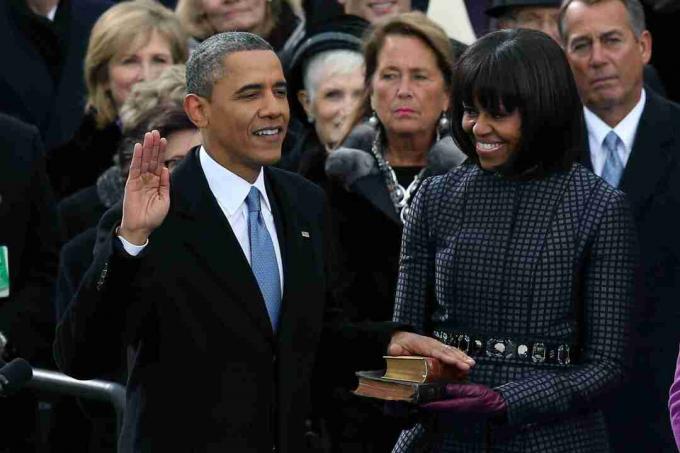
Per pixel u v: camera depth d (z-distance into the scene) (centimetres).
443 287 1559
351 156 1978
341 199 1978
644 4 2611
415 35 2012
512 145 1523
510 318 1520
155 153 1390
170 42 2366
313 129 2308
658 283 1903
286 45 2458
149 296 1434
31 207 2086
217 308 1455
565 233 1512
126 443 1462
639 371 1875
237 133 1473
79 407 1928
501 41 1530
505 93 1503
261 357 1466
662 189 1933
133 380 1469
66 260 1917
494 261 1526
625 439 1873
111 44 2334
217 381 1447
